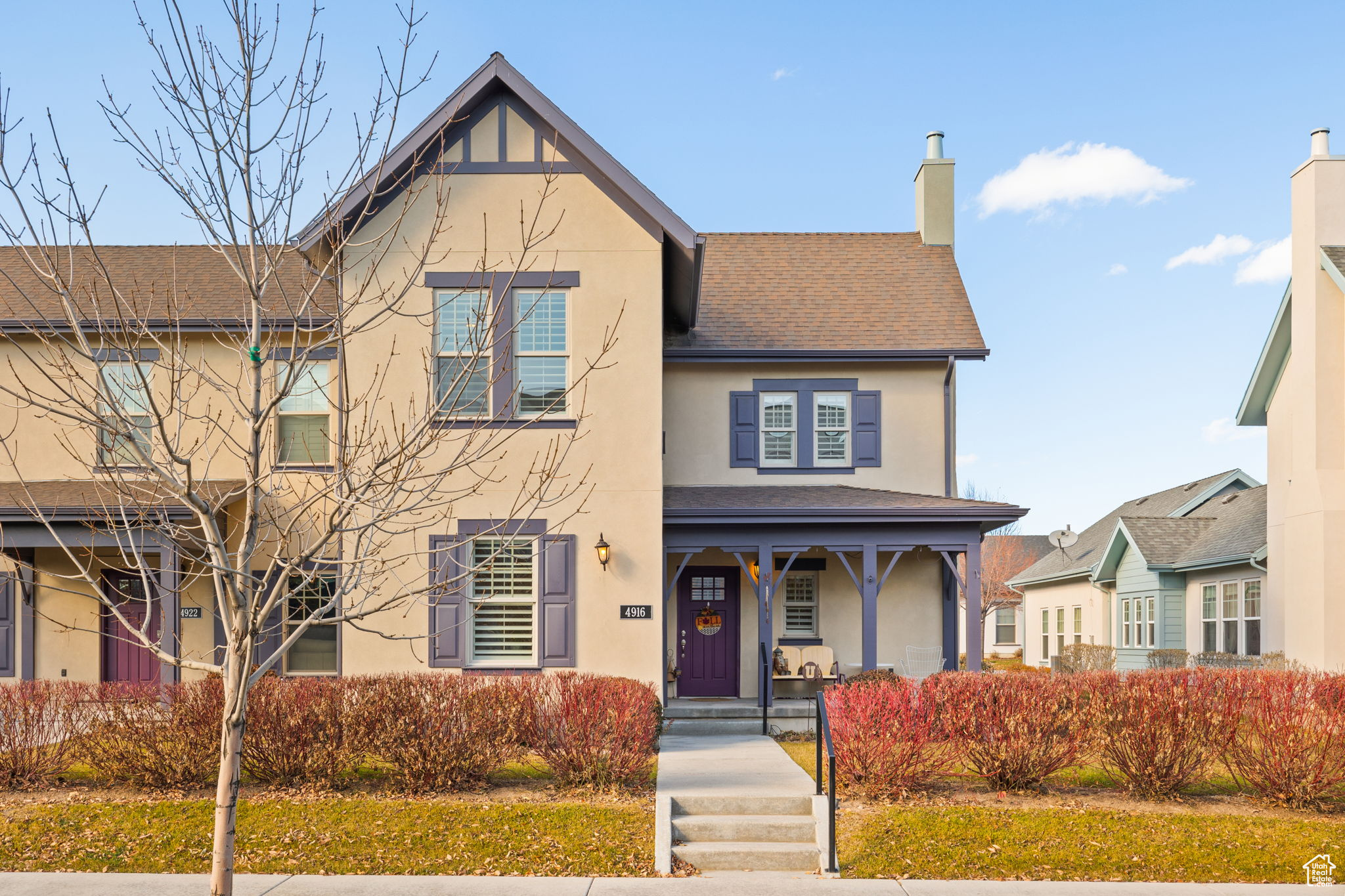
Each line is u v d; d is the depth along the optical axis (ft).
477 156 49.03
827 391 62.03
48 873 28.32
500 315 48.29
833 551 55.83
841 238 73.46
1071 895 26.89
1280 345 58.54
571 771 35.68
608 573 48.32
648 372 48.88
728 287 67.36
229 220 21.80
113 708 35.73
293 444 51.47
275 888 27.35
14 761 35.40
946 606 60.29
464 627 47.73
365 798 34.55
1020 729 35.29
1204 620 76.54
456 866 29.32
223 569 20.10
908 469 61.46
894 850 30.17
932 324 63.67
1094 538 110.42
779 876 28.89
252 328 23.82
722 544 53.01
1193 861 29.53
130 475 49.21
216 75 22.77
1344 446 53.11
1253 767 34.50
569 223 49.16
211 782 35.58
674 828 31.53
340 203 23.89
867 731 34.96
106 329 23.62
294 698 36.09
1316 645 52.80
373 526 22.18
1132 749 34.96
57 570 54.65
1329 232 53.88
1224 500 87.92
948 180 72.69
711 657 59.57
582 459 48.57
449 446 48.03
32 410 54.13
